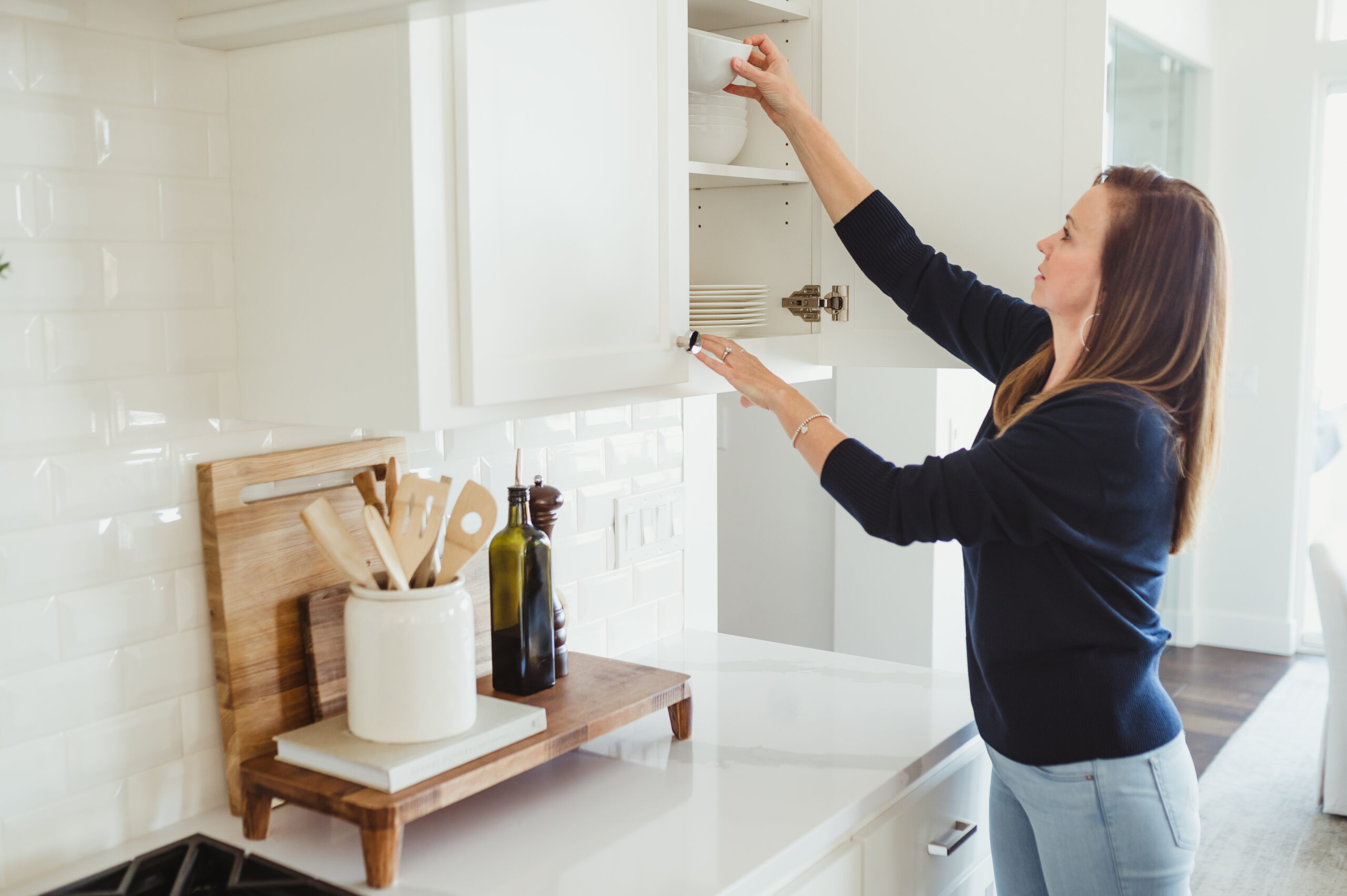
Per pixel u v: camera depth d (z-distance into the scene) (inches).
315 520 48.7
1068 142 64.0
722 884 46.3
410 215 45.3
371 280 47.1
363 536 57.2
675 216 60.0
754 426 150.0
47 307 45.8
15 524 45.4
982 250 67.6
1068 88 63.6
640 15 56.2
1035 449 52.8
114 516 48.6
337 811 46.1
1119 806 54.8
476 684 59.0
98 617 48.3
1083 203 57.7
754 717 67.5
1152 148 173.9
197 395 51.4
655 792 56.1
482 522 49.8
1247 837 126.0
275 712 52.5
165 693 50.9
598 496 76.3
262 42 48.8
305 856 48.6
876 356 72.0
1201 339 55.0
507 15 47.9
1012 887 64.0
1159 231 54.5
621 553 78.6
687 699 62.6
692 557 86.7
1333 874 117.0
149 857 46.2
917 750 62.0
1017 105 65.5
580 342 54.3
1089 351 56.2
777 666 77.9
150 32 48.4
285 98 48.9
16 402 45.1
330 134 47.5
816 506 146.3
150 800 50.6
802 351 72.8
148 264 49.1
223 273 52.1
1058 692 55.2
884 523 56.3
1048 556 54.7
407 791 46.3
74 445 47.1
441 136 46.0
